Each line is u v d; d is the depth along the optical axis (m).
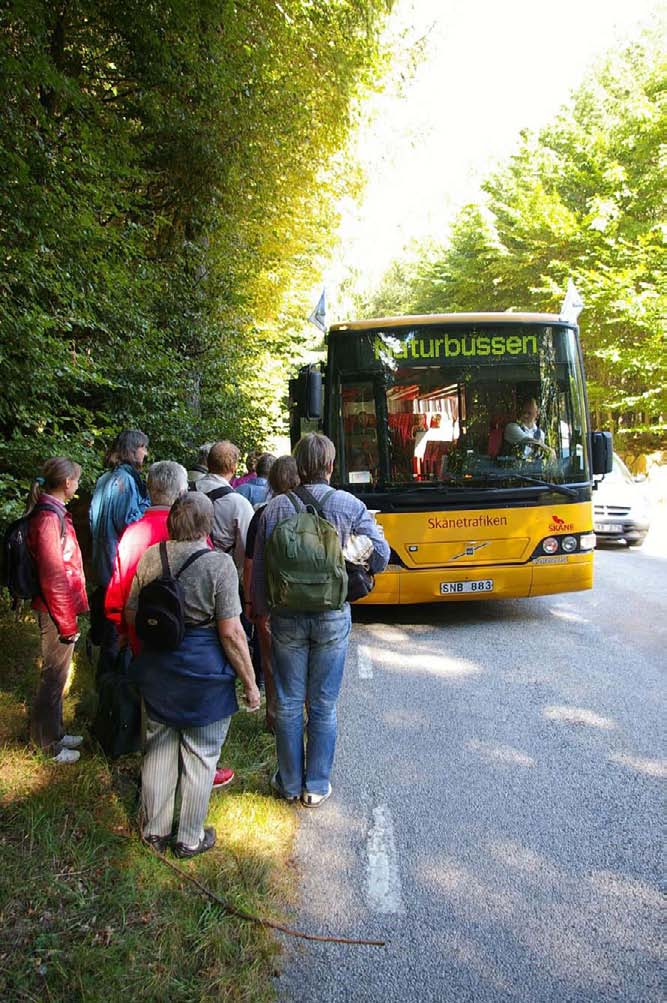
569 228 21.53
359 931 2.83
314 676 3.75
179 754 3.31
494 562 6.95
